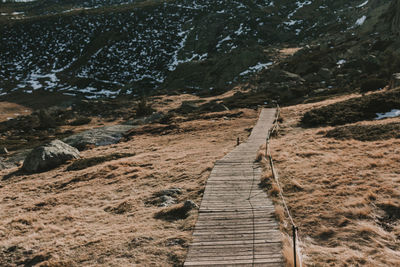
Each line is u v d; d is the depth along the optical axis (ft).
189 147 93.09
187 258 26.53
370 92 132.87
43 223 44.14
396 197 34.09
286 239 28.53
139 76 370.73
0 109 280.31
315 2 479.82
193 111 187.11
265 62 309.83
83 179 70.69
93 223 41.16
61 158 96.58
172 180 56.65
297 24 431.02
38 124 212.43
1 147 145.79
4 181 84.64
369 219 31.14
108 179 67.00
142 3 585.22
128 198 49.52
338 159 51.37
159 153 89.45
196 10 497.46
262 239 28.68
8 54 428.56
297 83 204.03
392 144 54.85
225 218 33.99
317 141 67.97
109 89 344.49
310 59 250.98
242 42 390.83
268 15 455.63
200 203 39.19
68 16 508.94
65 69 396.98
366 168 45.16
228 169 54.29
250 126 110.83
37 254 32.63
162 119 158.71
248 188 43.68
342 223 31.17
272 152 63.52
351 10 424.46
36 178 82.79
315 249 27.22
